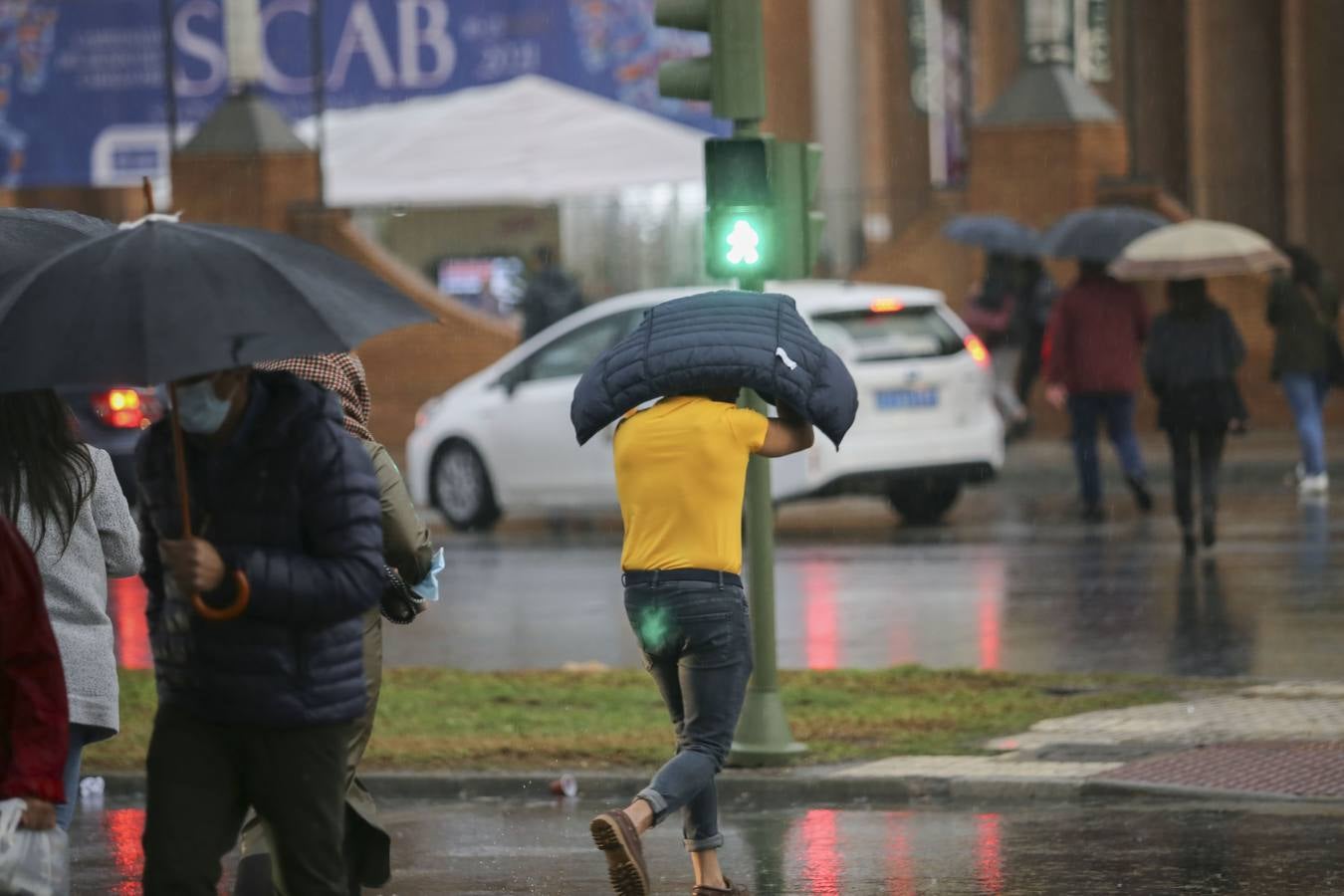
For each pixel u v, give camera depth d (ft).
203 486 47.67
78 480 55.57
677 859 74.64
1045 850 73.46
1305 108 273.54
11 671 45.60
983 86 326.03
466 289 353.10
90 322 45.47
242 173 265.54
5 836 44.80
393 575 61.87
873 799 83.41
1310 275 184.65
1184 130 333.62
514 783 86.48
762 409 86.94
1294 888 67.10
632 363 64.18
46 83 307.78
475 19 292.81
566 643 124.16
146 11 305.73
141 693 107.34
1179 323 147.95
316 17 268.62
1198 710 95.81
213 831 48.16
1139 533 163.84
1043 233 241.35
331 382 62.28
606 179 257.55
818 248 89.56
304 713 47.60
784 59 319.68
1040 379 244.42
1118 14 337.93
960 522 177.58
